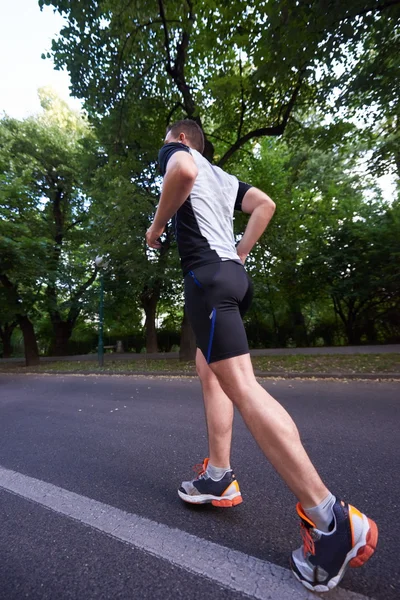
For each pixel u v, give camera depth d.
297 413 4.55
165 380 8.63
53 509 1.97
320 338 19.17
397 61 7.58
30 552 1.56
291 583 1.28
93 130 12.35
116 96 10.68
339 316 19.19
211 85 9.43
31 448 3.26
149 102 11.20
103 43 9.73
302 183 18.02
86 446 3.25
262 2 7.89
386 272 15.62
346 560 1.16
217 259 1.48
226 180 1.73
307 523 1.21
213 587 1.28
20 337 29.94
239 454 2.86
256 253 12.40
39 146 17.84
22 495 2.18
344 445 3.12
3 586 1.33
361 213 16.84
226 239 1.58
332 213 17.42
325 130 10.98
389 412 4.45
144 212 10.70
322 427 3.79
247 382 1.36
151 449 3.08
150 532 1.68
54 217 19.25
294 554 1.31
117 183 10.51
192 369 9.88
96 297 17.72
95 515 1.88
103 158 13.91
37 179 18.16
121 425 4.06
